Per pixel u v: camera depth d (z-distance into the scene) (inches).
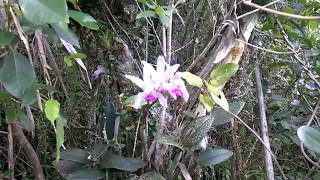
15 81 15.5
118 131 28.4
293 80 41.3
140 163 25.9
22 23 16.2
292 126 36.1
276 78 42.6
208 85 23.5
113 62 33.4
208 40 30.0
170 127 27.3
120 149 28.1
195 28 32.2
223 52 27.5
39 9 12.9
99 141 32.7
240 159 33.1
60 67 30.3
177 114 27.6
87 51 33.9
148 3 26.5
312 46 37.3
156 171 26.8
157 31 33.9
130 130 28.8
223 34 27.9
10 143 21.5
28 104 17.0
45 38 18.9
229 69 23.4
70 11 18.9
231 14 27.7
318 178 27.5
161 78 22.3
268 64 39.9
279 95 41.1
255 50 35.0
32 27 16.4
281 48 39.5
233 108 28.8
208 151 28.0
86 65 33.9
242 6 28.5
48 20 12.8
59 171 25.8
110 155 26.3
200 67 28.0
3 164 32.9
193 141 26.8
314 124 36.9
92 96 34.1
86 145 34.2
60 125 16.1
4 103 21.1
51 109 15.8
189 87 27.3
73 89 32.8
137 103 22.8
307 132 23.0
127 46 33.0
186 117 28.0
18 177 32.6
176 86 22.2
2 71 15.6
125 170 25.2
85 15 19.2
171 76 22.5
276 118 37.3
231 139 35.6
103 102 34.1
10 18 15.7
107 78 33.7
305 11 35.4
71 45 20.1
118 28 34.4
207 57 28.8
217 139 35.8
